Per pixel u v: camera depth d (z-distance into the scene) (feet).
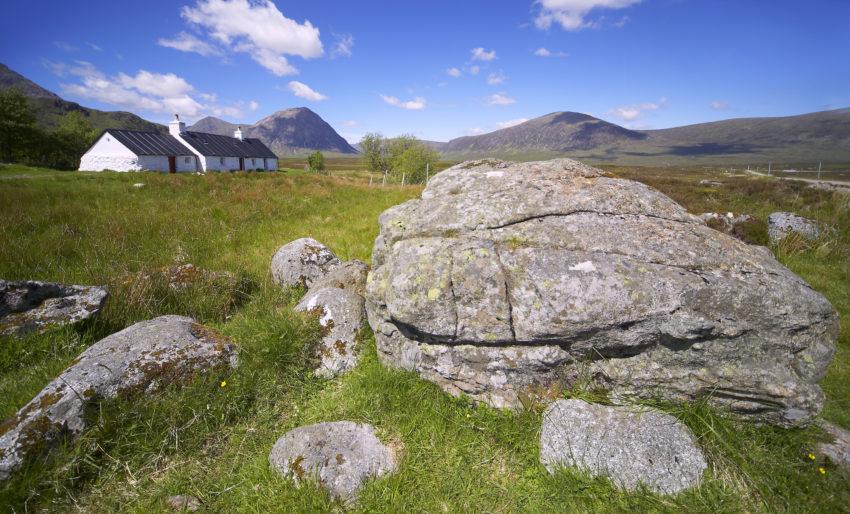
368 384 13.17
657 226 12.82
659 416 10.59
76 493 9.76
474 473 10.37
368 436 11.02
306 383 13.87
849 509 9.11
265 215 41.75
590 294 10.99
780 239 29.91
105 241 28.14
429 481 10.11
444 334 11.87
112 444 10.61
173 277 19.95
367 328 15.76
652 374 11.15
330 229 36.76
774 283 11.21
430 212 14.67
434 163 163.32
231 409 12.12
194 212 40.78
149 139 155.53
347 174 171.73
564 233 12.59
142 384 11.55
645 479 9.59
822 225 31.73
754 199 52.54
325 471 9.80
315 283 19.58
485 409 12.01
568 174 15.71
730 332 10.61
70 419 10.36
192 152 165.48
